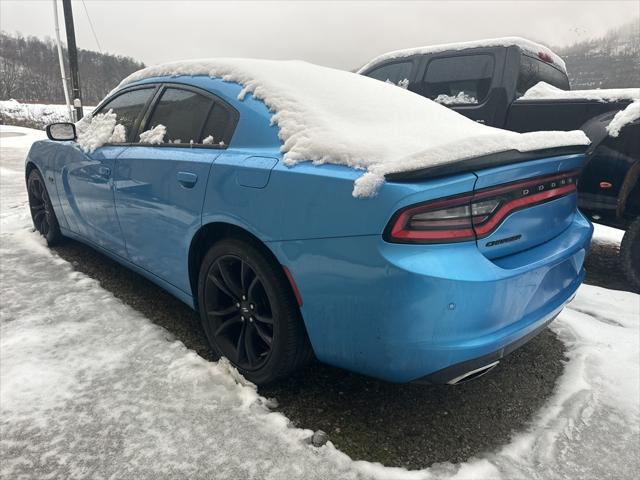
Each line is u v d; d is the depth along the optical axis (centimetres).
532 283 172
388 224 147
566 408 200
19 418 183
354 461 166
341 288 162
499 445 177
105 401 194
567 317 287
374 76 530
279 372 195
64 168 336
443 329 150
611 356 241
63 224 369
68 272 340
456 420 191
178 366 219
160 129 257
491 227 160
